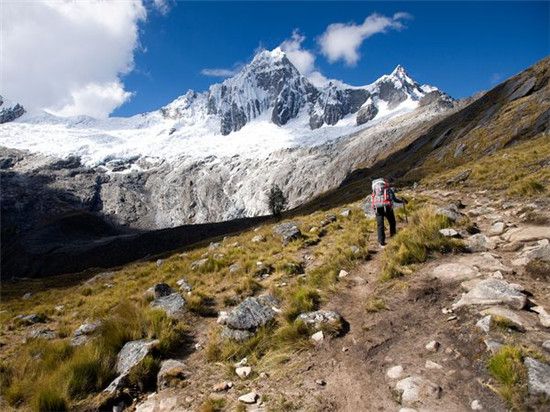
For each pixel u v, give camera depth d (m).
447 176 31.98
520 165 25.67
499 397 6.32
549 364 6.63
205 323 12.01
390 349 8.42
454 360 7.47
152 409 8.09
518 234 12.76
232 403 7.73
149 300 14.75
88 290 22.22
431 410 6.46
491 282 9.34
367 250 14.74
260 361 9.05
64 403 8.42
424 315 9.34
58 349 11.00
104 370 9.34
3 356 13.24
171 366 9.23
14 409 8.76
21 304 24.34
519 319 7.95
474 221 15.76
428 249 12.79
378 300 10.31
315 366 8.46
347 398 7.26
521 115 92.19
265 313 10.95
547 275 9.95
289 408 7.21
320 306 11.17
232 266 17.16
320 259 15.73
